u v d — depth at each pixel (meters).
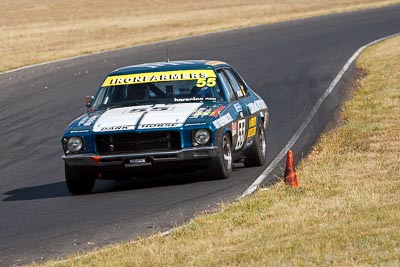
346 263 12.77
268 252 13.77
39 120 38.12
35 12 117.38
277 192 19.38
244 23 88.06
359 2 109.88
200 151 21.88
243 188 21.33
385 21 79.69
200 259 13.80
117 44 72.50
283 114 35.56
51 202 21.95
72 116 38.72
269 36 71.81
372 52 54.78
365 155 23.92
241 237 15.19
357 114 32.41
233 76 26.16
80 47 72.56
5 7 125.12
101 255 14.95
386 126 28.61
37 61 61.88
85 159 22.08
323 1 115.62
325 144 26.86
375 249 13.38
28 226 19.05
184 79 24.31
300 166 23.23
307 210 17.03
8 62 61.97
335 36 68.44
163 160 21.86
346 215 16.14
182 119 22.16
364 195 18.06
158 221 18.25
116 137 22.03
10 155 30.97
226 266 13.29
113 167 22.05
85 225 18.56
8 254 16.41
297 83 44.44
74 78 51.47
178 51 64.38
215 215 17.50
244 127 24.31
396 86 39.16
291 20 88.12
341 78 44.50
